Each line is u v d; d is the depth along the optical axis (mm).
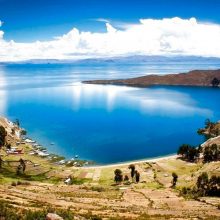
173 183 170000
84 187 157500
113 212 89438
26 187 145125
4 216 58594
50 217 56562
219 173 161625
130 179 191375
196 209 106125
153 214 92000
